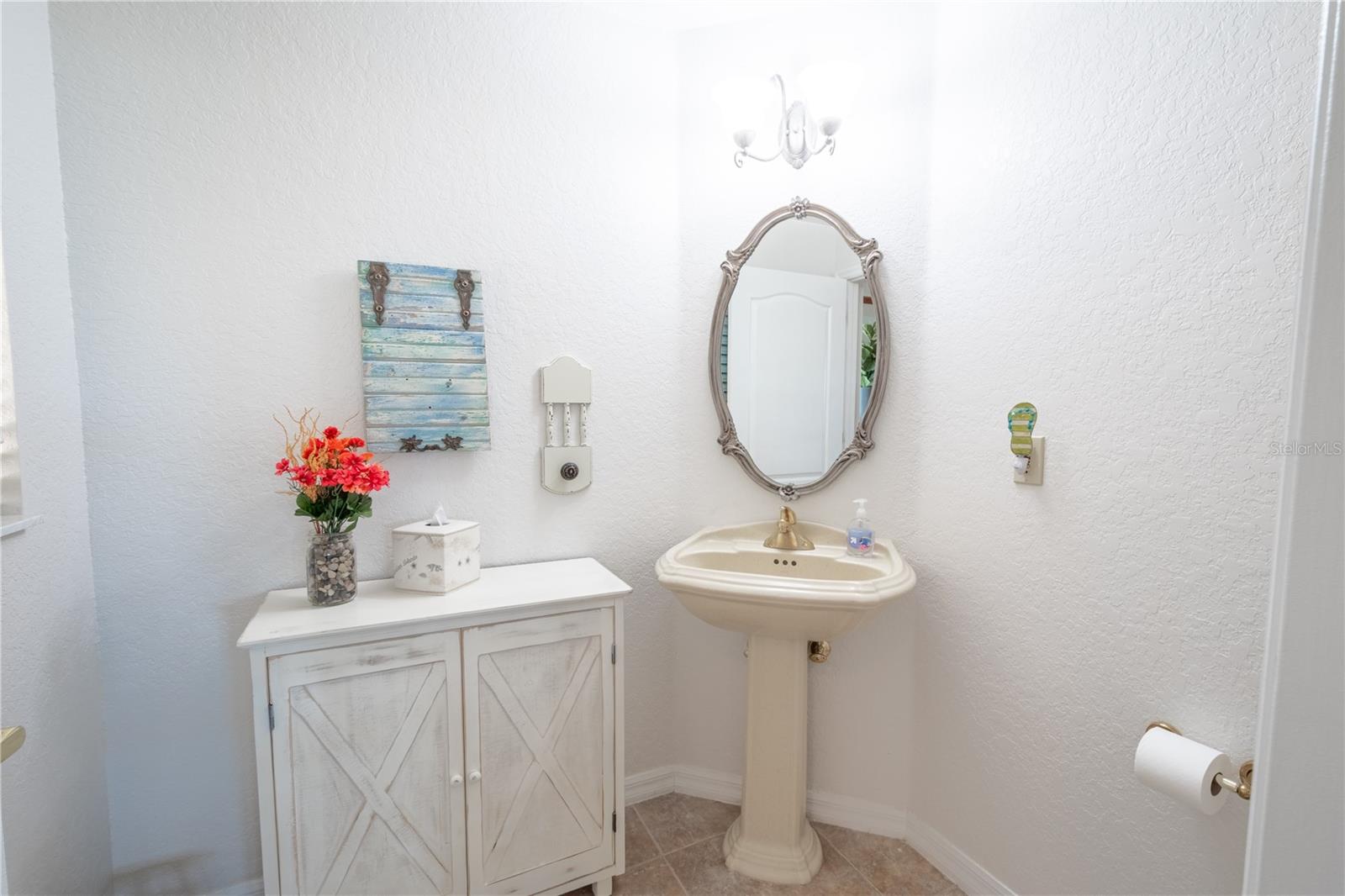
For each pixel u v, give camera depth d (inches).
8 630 41.2
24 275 44.4
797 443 69.5
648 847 67.4
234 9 54.3
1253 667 38.8
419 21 60.7
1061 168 49.9
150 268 52.7
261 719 46.1
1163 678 43.9
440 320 61.2
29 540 43.6
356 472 51.3
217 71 54.0
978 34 56.9
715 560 67.9
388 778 50.2
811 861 63.5
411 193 61.1
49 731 45.6
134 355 52.6
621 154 70.3
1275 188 37.1
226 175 54.6
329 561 52.4
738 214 71.1
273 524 57.8
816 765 72.1
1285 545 19.3
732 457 72.9
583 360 69.4
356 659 48.8
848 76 57.4
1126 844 46.6
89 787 50.9
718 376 71.6
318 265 58.0
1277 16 36.7
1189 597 42.2
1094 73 47.3
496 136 64.3
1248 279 38.5
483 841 53.8
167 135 52.7
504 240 65.1
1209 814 40.8
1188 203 41.5
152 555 54.2
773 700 63.5
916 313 63.5
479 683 53.1
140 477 53.4
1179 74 41.8
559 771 56.7
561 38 66.8
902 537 66.1
